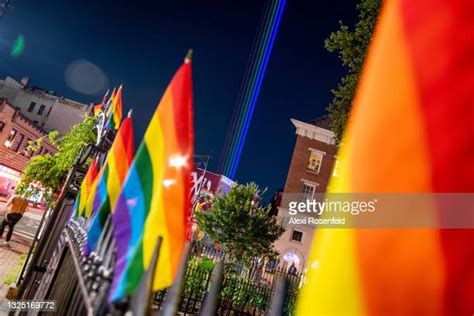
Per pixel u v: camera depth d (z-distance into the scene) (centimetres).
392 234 91
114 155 330
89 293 218
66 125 4544
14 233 1510
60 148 1170
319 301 96
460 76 93
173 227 210
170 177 218
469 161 87
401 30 104
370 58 110
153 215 213
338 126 1090
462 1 98
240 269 1452
